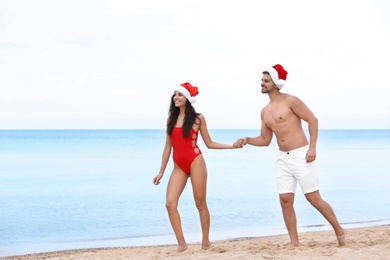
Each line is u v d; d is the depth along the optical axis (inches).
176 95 287.0
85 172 1097.4
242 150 2143.2
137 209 617.0
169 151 300.2
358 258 242.8
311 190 274.7
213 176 978.1
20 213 588.4
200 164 288.4
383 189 797.2
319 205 276.5
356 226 493.4
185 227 496.1
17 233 477.7
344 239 283.6
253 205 633.0
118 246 412.5
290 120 275.1
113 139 4877.0
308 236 381.7
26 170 1140.5
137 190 798.5
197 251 291.6
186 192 765.3
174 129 288.8
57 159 1567.4
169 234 466.9
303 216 556.7
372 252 255.1
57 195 738.8
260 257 254.8
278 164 281.3
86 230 490.3
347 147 2561.5
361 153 1873.8
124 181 922.1
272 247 312.2
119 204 655.1
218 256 260.5
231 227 495.8
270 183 868.0
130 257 297.6
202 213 294.5
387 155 1732.3
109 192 772.6
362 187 822.5
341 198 700.0
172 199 289.9
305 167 273.3
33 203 662.5
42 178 971.3
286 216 284.5
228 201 665.0
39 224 523.5
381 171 1094.4
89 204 653.3
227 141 4426.7
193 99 287.1
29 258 354.9
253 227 495.8
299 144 275.3
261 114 289.9
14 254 387.5
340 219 541.3
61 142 3848.4
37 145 3100.4
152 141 4170.8
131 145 3166.8
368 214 573.6
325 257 246.1
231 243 357.4
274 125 278.5
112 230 490.6
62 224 522.9
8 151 2203.5
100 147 2763.3
